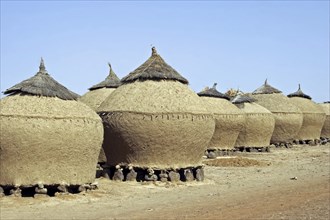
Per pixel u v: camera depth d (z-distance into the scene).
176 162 19.09
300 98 43.88
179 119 18.67
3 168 14.81
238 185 19.12
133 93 19.50
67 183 15.39
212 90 32.12
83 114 15.74
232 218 11.98
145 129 18.62
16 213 12.94
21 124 14.65
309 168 25.41
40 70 16.42
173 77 20.02
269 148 35.44
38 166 14.93
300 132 42.84
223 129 30.61
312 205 13.73
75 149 15.39
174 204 14.52
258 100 39.88
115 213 13.03
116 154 19.48
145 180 18.78
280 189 17.72
